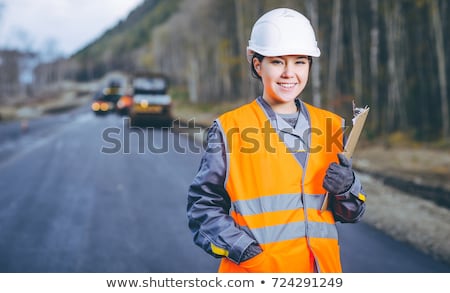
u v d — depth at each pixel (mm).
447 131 15977
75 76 106562
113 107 36562
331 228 1720
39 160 13094
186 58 61469
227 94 43562
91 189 9055
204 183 1720
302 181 1675
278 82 1707
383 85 21016
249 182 1674
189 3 54438
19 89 76688
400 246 5449
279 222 1649
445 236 5691
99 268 4863
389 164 11859
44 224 6605
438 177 9844
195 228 1755
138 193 8680
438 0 18172
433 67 19062
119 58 109625
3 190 9000
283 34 1688
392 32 20016
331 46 23359
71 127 25344
